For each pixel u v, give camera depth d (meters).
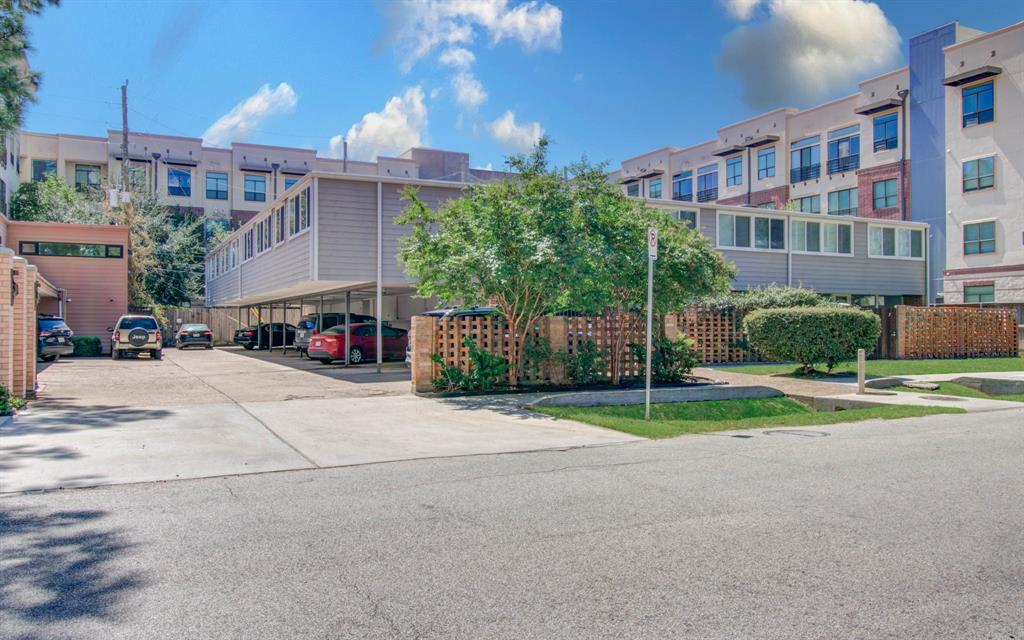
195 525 5.14
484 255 12.81
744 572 4.18
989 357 23.91
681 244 14.75
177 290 44.28
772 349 17.45
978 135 33.69
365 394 14.02
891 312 22.41
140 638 3.35
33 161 49.09
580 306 14.05
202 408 11.91
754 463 7.34
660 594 3.86
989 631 3.42
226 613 3.62
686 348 16.25
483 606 3.70
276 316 44.03
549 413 11.26
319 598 3.81
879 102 38.03
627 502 5.75
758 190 46.69
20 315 12.99
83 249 30.36
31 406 12.04
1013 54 32.25
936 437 9.05
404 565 4.30
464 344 14.22
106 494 6.05
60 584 4.00
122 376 18.53
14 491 6.14
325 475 6.84
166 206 47.53
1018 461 7.43
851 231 31.02
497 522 5.20
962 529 5.00
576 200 13.73
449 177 59.97
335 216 20.14
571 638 3.34
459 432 9.57
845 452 7.98
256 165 54.19
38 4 14.03
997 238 32.88
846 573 4.16
